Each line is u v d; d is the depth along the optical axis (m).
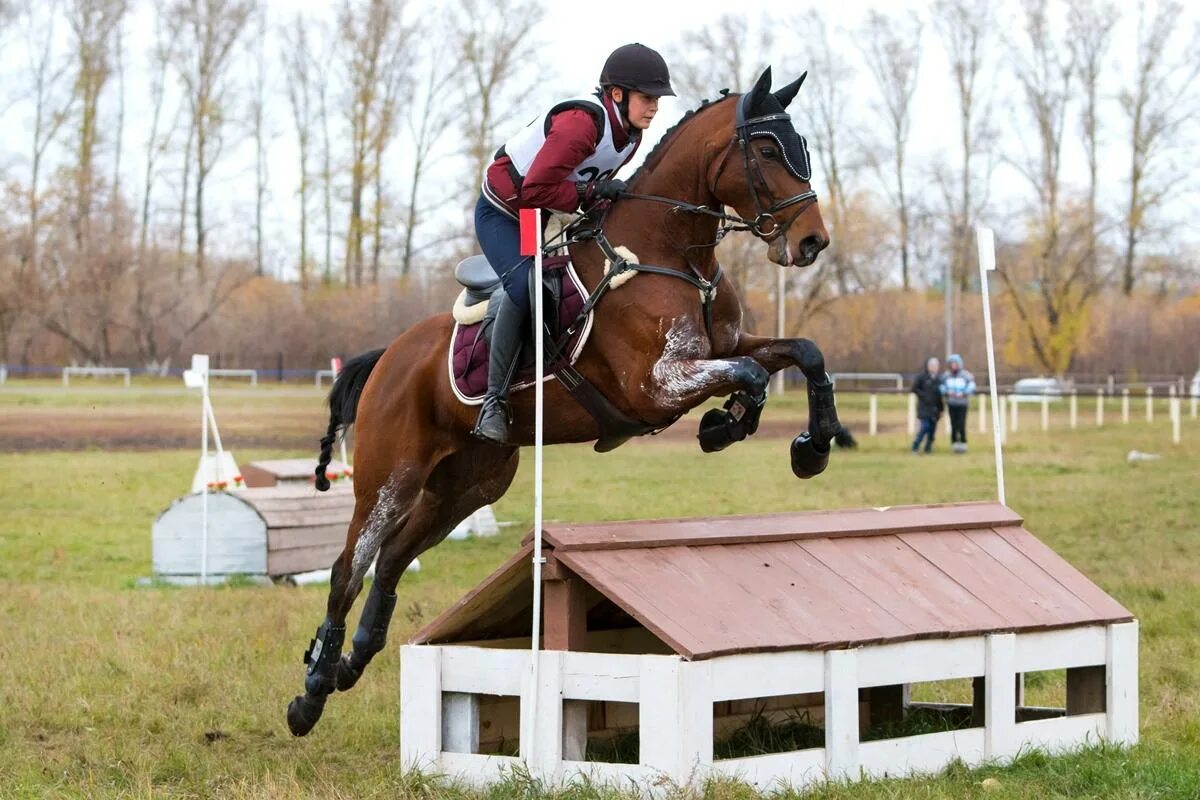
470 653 6.70
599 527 6.69
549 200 6.88
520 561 6.57
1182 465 25.89
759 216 6.90
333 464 17.64
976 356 62.84
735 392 6.81
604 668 6.21
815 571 6.90
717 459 30.03
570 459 30.12
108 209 65.88
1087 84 63.12
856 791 6.15
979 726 7.75
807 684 6.33
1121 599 11.87
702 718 6.00
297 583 14.23
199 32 69.00
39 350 66.44
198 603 12.34
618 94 6.98
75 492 22.80
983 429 36.47
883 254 63.72
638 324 6.81
